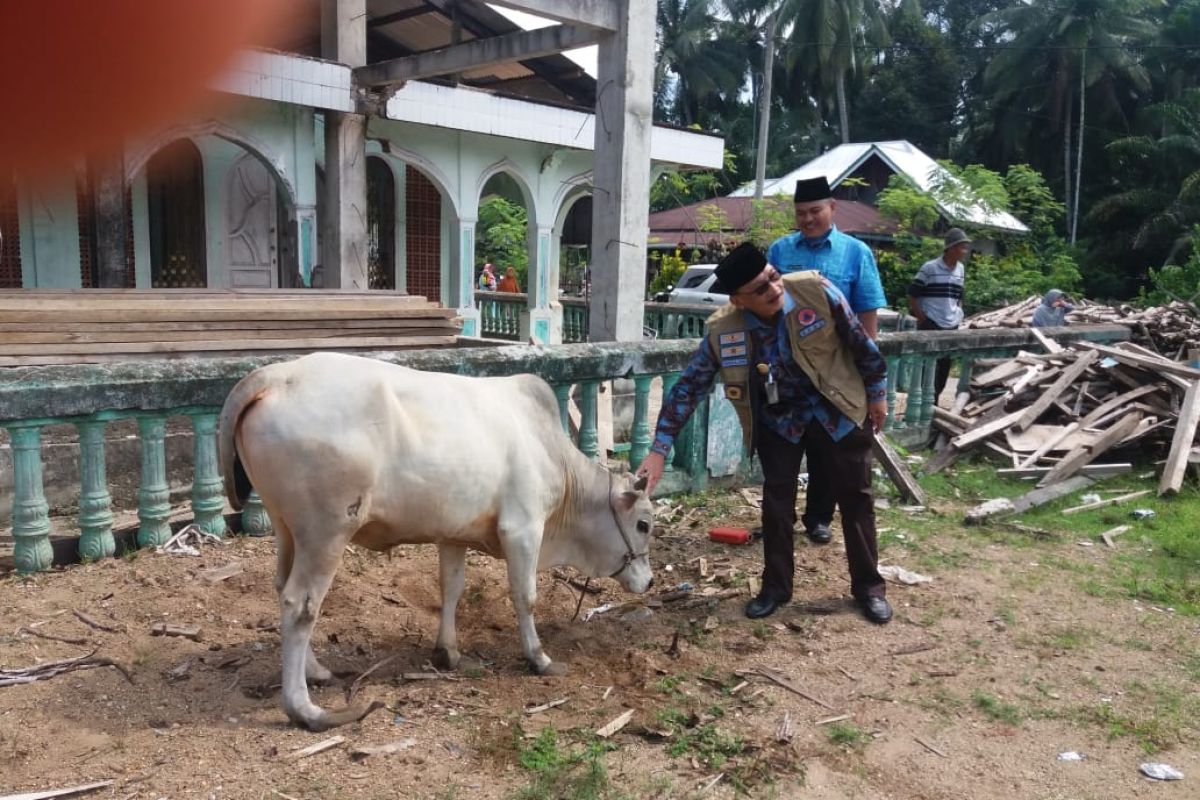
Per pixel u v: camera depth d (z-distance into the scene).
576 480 4.09
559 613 4.70
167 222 12.61
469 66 9.48
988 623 4.70
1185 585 5.29
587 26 8.16
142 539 4.75
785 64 39.47
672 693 3.85
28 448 4.34
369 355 4.99
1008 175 32.91
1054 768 3.40
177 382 4.65
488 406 3.71
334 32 10.38
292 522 3.24
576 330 17.20
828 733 3.58
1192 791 3.28
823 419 4.64
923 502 6.80
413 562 5.13
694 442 6.75
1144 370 8.67
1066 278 26.84
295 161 11.18
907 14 46.91
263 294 7.93
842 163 34.69
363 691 3.64
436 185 13.37
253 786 2.94
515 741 3.32
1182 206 31.48
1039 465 7.88
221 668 3.72
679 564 5.46
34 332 5.88
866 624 4.66
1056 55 37.44
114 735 3.20
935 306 9.40
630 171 8.44
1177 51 38.41
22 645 3.76
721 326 4.67
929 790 3.23
